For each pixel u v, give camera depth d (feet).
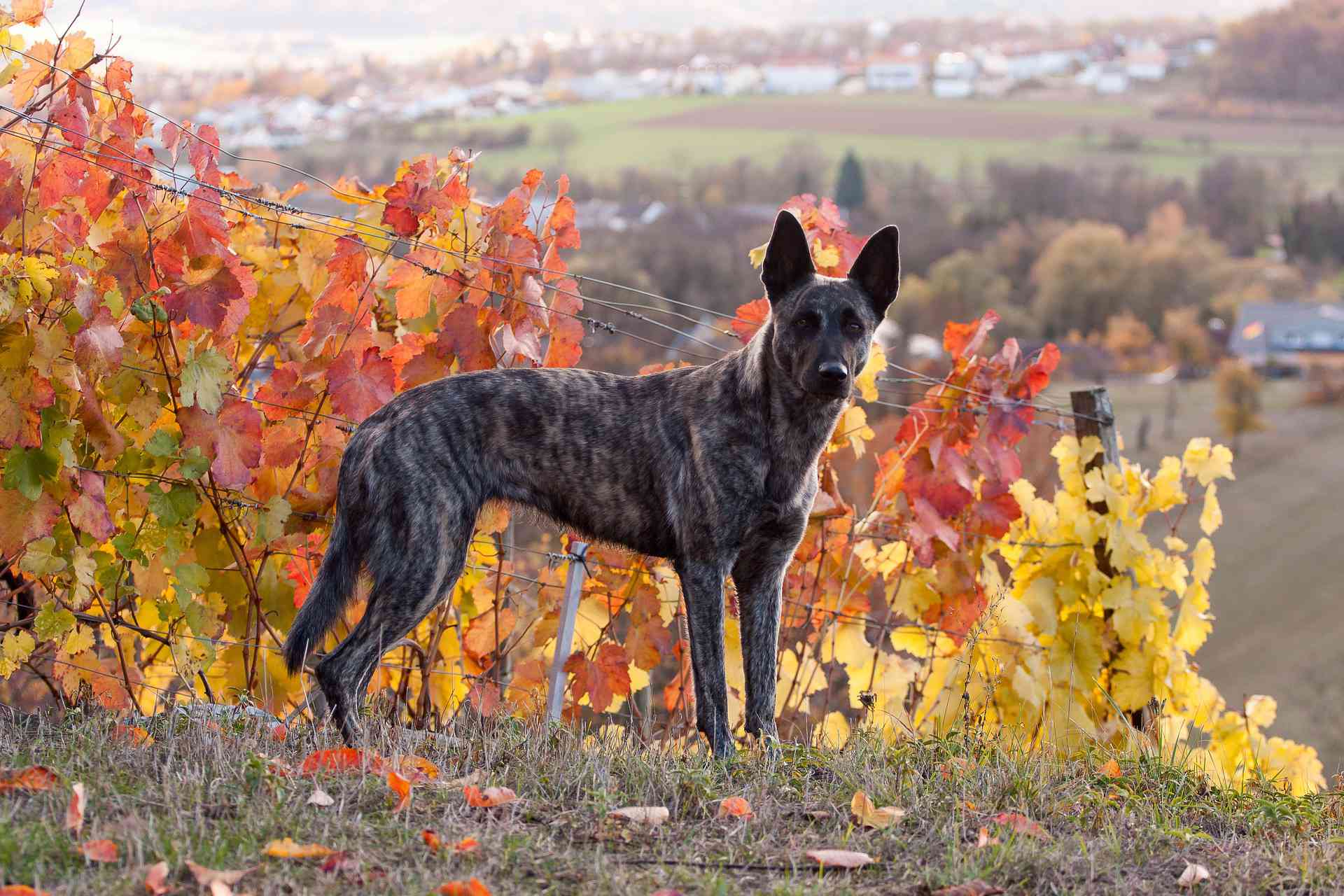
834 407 17.04
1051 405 23.09
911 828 13.42
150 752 14.25
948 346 22.50
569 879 11.41
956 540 21.35
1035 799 14.55
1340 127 401.70
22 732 15.47
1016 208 269.85
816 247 22.15
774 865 12.12
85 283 15.97
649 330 124.47
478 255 19.79
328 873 11.00
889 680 21.94
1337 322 252.21
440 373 19.62
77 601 16.76
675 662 22.63
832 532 22.06
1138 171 329.11
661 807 13.15
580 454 17.20
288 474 19.34
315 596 16.66
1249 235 302.86
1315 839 13.84
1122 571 21.83
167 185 17.42
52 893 10.02
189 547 18.49
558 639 19.71
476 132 330.95
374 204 20.65
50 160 17.33
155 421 17.17
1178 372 230.89
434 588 16.56
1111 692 22.03
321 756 13.92
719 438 16.84
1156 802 14.84
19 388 15.47
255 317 20.13
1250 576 146.20
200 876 10.48
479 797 12.95
